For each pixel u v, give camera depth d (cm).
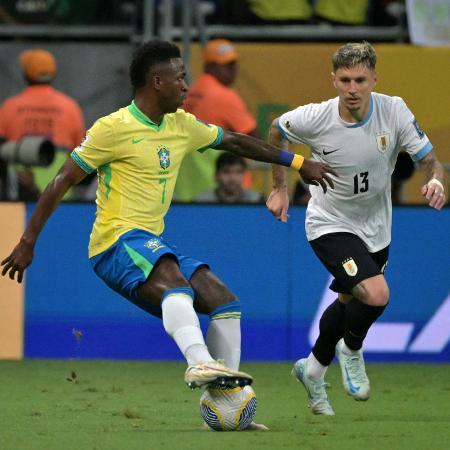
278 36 4438
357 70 2292
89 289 3625
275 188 2486
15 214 3600
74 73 4369
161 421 2362
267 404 2702
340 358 2478
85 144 2148
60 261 3619
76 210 3606
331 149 2402
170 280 2094
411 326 3638
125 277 2128
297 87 4278
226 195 3678
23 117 3956
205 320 3591
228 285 3612
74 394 2839
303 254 3619
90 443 2031
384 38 4447
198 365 1998
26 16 4519
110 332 3634
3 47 4419
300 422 2361
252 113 4281
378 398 2823
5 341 3641
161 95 2152
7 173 3750
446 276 3631
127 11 4488
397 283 3634
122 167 2162
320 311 3628
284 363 3584
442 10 4281
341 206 2445
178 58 2166
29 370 3341
